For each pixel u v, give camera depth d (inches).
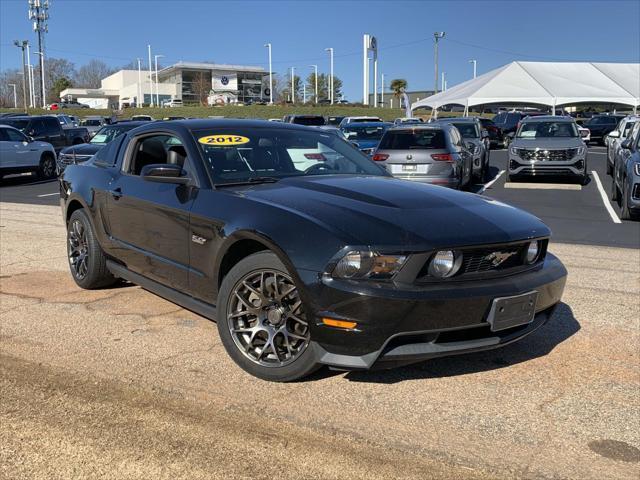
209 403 134.7
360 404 134.6
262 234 139.4
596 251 307.7
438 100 1346.0
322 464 111.5
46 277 244.1
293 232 135.5
